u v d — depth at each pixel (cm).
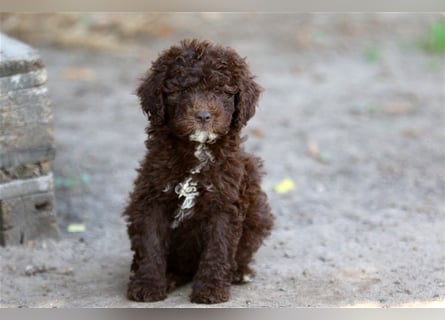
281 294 862
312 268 937
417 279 898
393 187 1221
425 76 1691
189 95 807
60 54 1738
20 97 945
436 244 1003
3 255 959
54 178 1229
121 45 1788
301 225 1085
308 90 1603
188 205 833
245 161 863
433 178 1252
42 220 998
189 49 824
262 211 881
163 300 844
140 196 844
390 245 1003
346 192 1204
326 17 1995
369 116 1493
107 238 1040
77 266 949
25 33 1778
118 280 909
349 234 1048
